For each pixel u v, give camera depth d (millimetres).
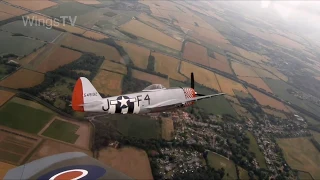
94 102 26250
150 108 29109
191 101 32594
